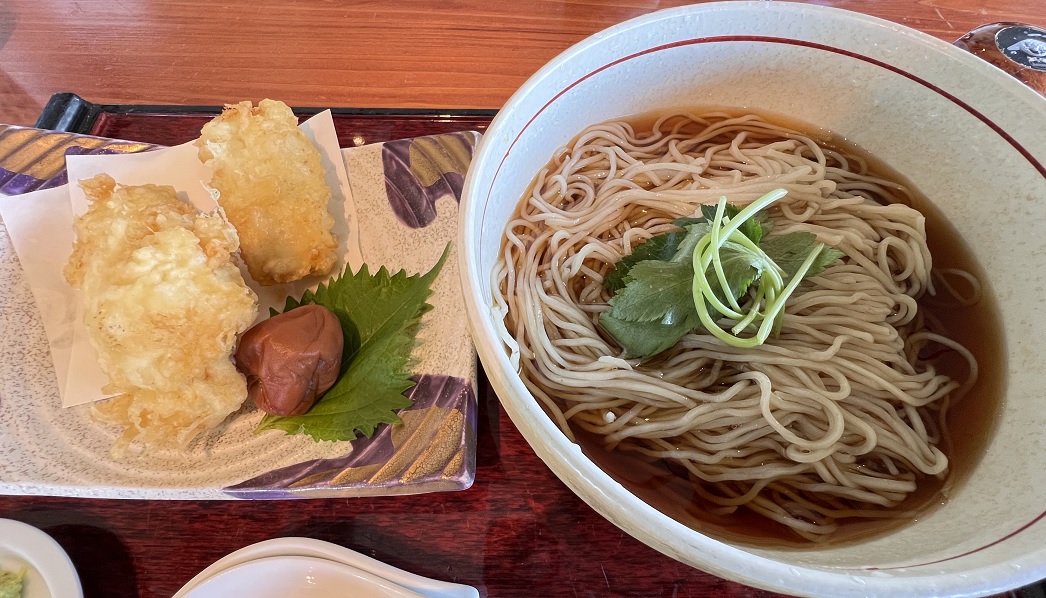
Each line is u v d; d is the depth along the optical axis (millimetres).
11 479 174
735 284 158
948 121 185
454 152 235
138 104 261
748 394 182
